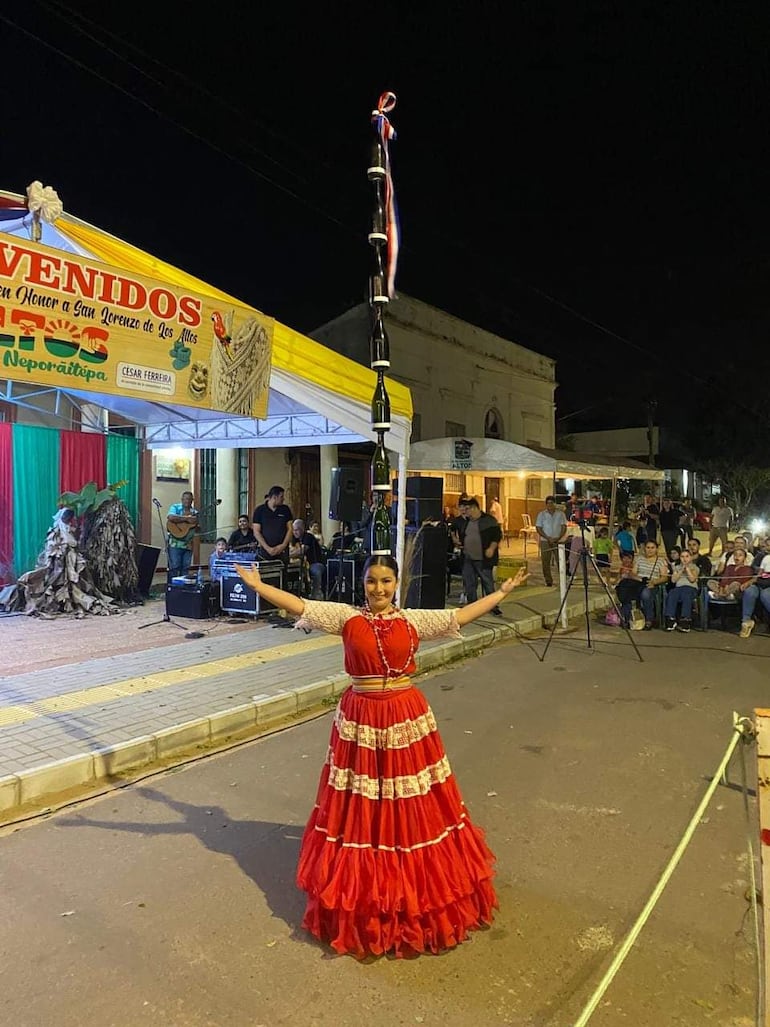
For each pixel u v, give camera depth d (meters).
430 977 2.81
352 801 3.00
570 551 14.59
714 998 2.71
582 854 3.81
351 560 10.48
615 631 10.45
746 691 7.07
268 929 3.14
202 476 14.47
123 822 4.22
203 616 10.00
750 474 35.09
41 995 2.72
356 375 8.51
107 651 8.09
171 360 6.43
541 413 27.56
